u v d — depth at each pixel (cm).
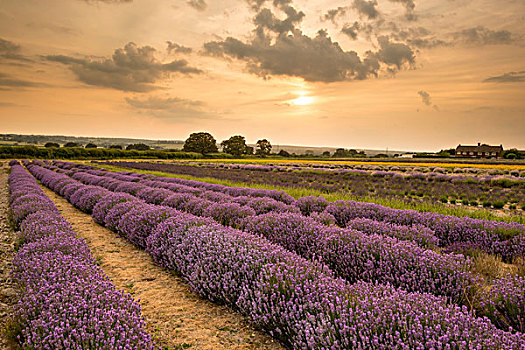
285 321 324
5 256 605
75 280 355
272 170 3947
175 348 328
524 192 1888
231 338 349
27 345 267
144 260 619
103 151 7931
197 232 543
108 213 863
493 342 230
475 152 9744
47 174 2344
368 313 275
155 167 4325
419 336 244
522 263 521
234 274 414
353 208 916
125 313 292
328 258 506
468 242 650
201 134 11012
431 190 1961
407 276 421
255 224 679
